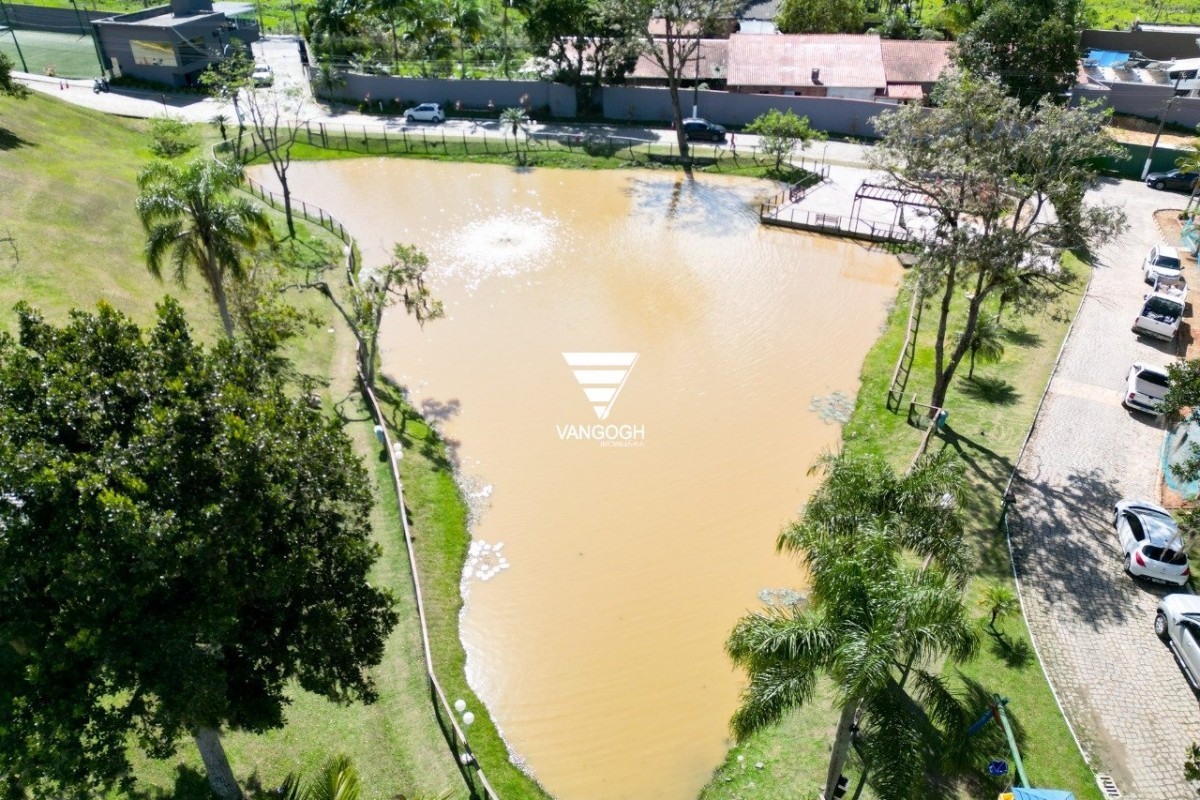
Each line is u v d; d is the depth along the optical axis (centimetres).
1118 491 3066
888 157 3080
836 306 4453
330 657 1688
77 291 3675
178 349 1712
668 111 7100
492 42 7875
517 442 3381
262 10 10438
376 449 3197
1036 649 2431
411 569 2702
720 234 5269
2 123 5094
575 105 7194
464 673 2458
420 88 7181
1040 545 2820
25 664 1484
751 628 1717
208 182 3142
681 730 2319
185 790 1869
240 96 6188
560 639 2586
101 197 4672
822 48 7194
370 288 3578
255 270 3412
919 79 7106
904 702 2225
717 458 3309
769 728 2272
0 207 4091
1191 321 4188
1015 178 2875
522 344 4034
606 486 3170
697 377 3812
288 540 1627
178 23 7062
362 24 7819
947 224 3125
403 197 5706
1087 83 6856
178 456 1501
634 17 6000
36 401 1523
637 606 2698
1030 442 3312
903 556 2744
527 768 2208
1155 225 5244
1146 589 2659
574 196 5797
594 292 4538
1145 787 2059
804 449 3366
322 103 7281
